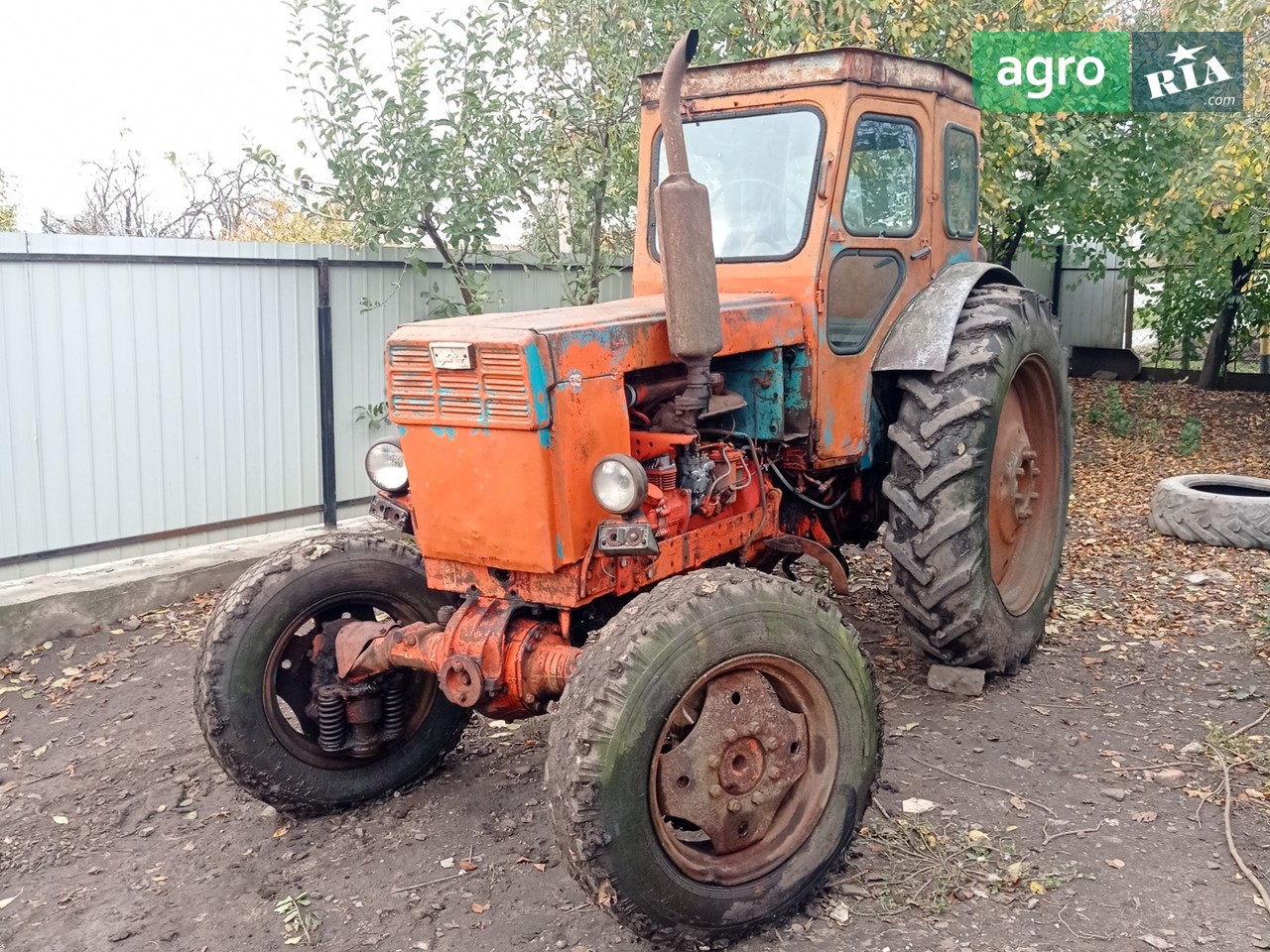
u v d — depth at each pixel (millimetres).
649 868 2615
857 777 3033
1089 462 9234
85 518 5738
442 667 3080
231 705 3367
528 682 3016
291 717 4230
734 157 4078
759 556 4168
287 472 6594
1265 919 2879
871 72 3930
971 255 4910
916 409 4164
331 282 6613
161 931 3037
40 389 5480
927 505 4125
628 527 2848
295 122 6801
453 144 6895
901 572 4254
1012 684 4512
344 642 3453
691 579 2834
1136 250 11016
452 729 3844
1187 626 5160
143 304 5812
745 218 4039
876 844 3287
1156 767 3760
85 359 5629
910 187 4324
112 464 5805
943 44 7516
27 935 3049
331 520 6770
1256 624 5125
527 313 3285
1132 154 9578
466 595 3225
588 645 2750
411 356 3043
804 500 4223
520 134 7195
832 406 3967
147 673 5023
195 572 5855
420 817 3609
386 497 3434
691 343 2988
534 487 2900
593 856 2541
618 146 7406
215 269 6090
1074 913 2930
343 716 3570
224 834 3576
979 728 4086
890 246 4180
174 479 6066
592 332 3004
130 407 5832
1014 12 7531
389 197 6832
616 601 3449
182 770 4070
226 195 9992
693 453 3318
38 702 4758
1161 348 13781
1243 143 6973
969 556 4121
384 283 6930
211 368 6148
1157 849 3238
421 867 3297
